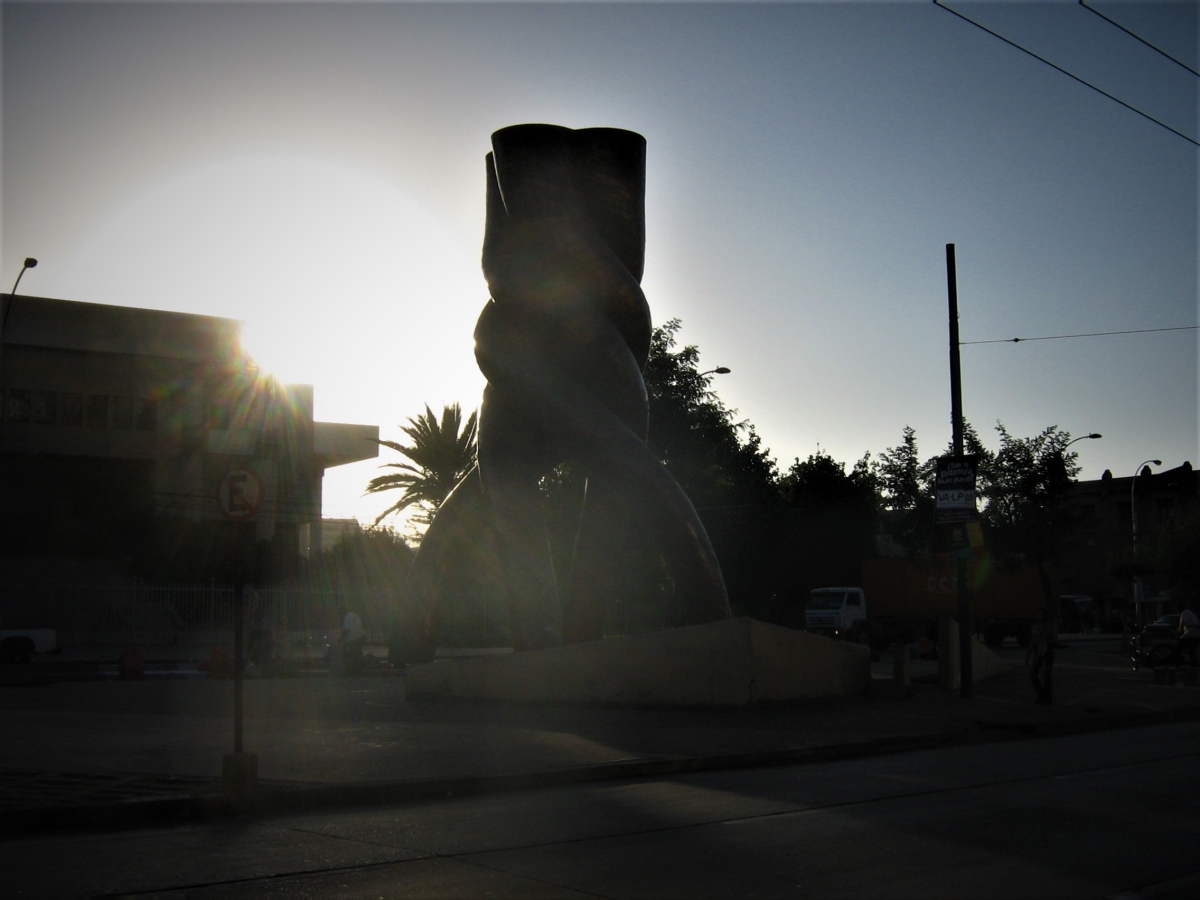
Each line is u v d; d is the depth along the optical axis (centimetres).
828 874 727
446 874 727
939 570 4925
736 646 1877
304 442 6281
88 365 5759
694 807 998
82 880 708
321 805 1002
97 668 3300
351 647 3011
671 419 5031
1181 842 841
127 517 5275
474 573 2800
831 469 6831
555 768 1169
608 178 2262
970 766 1311
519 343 2156
